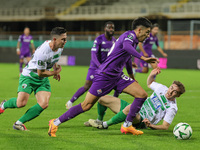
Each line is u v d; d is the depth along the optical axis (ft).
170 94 37.68
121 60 36.11
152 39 88.48
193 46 185.06
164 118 37.91
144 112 39.99
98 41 57.21
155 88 39.65
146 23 35.12
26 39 121.49
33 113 38.37
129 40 34.91
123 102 40.47
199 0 254.27
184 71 148.77
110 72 36.09
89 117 49.88
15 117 48.29
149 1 271.49
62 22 286.25
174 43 190.29
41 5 304.71
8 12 290.56
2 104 40.47
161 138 36.68
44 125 43.09
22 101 38.29
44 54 35.45
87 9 269.85
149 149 31.86
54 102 64.13
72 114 35.83
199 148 32.53
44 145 32.63
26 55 123.34
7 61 204.13
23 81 38.32
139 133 37.86
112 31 56.95
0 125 42.42
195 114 53.67
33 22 297.12
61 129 41.09
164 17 241.14
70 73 136.98
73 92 79.82
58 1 304.09
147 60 33.76
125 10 260.01
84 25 282.77
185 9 240.32
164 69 160.35
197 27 209.56
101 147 32.30
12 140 34.32
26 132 38.29
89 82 56.85
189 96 75.87
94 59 55.42
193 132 40.29
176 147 32.78
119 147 32.40
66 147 32.07
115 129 41.42
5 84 95.40
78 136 36.96
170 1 263.90
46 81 39.37
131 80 36.91
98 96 36.42
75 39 208.85
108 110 56.29
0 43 216.54
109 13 265.95
